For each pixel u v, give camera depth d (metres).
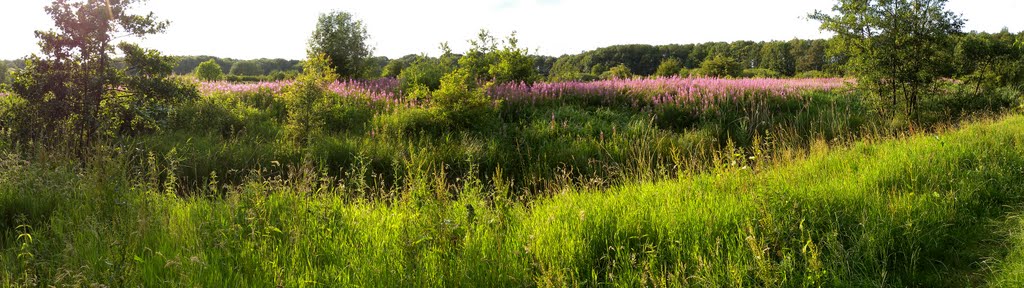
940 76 12.19
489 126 10.79
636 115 12.41
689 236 4.20
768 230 4.05
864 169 6.32
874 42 12.23
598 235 4.25
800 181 5.78
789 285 3.50
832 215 4.71
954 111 12.62
